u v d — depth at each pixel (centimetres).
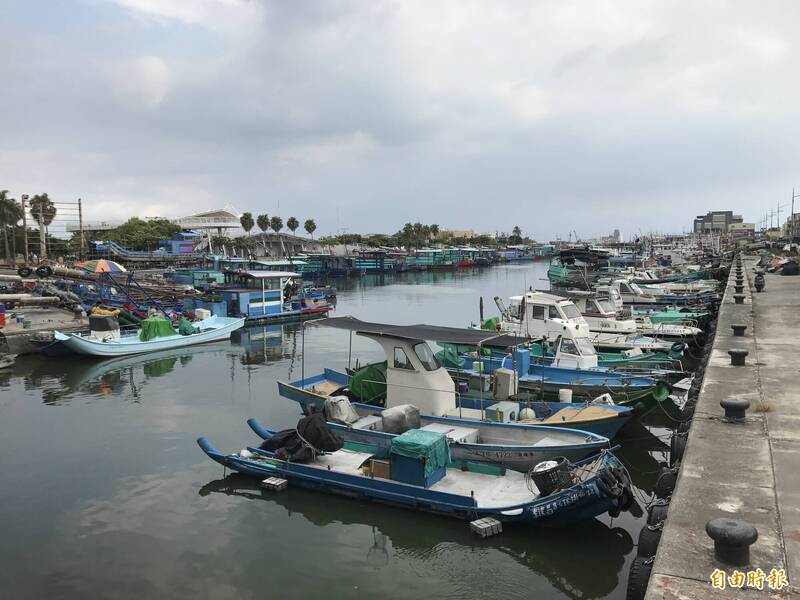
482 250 13688
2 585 1028
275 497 1354
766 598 478
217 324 3719
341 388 1886
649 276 5684
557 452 1279
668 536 584
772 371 1267
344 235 14712
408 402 1614
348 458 1433
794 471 731
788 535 579
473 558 1098
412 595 995
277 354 3148
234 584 1024
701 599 480
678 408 1917
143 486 1426
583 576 1042
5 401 2200
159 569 1072
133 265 7050
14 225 7162
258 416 1988
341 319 1927
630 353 2419
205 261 7112
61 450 1670
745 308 2389
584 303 2975
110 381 2527
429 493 1209
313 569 1070
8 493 1392
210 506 1318
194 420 1944
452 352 2192
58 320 3638
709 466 753
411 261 11138
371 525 1220
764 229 17562
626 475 1143
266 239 10512
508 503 1198
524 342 1638
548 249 17250
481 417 1605
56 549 1143
